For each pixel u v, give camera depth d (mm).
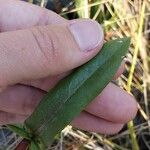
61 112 129
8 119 199
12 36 131
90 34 129
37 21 168
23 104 180
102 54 130
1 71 131
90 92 128
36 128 131
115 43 129
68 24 134
